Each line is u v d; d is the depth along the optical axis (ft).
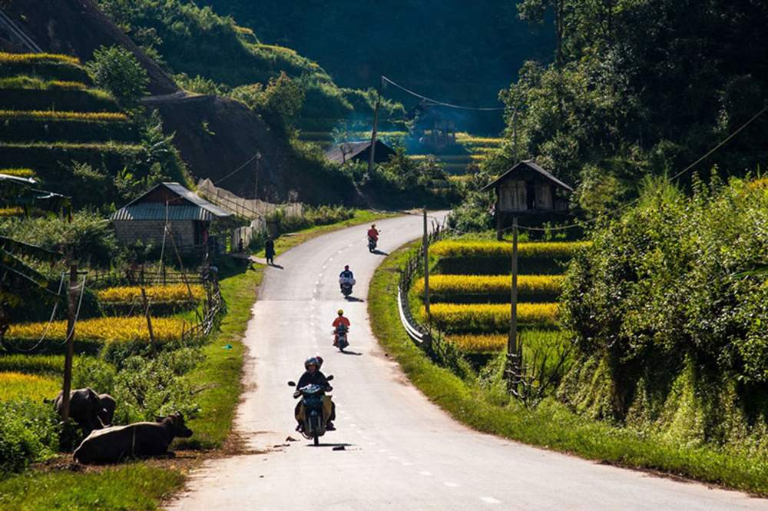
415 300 558.15
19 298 167.43
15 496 103.96
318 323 511.40
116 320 480.64
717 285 208.54
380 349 445.37
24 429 160.56
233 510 94.89
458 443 190.39
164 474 124.36
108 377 248.11
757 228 208.13
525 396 304.71
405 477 119.34
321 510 92.07
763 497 106.11
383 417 269.44
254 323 510.99
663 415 229.04
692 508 91.30
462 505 92.38
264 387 343.05
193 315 513.45
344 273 589.73
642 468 140.36
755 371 186.09
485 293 558.97
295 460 153.99
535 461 147.23
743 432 188.24
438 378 351.25
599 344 292.40
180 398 248.93
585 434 189.67
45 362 414.00
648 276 271.69
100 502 98.58
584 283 305.53
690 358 224.12
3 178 169.17
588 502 94.02
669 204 284.00
